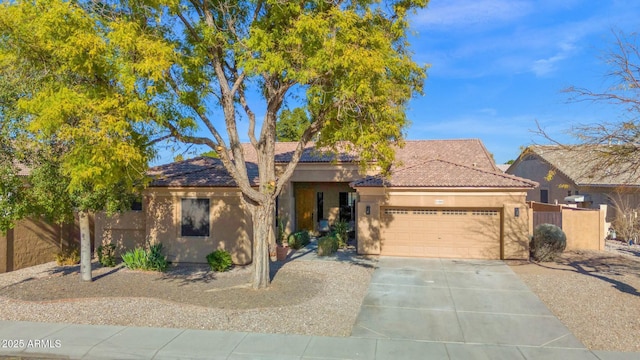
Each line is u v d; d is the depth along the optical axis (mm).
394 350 7652
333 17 10133
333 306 10344
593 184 22656
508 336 8406
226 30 11742
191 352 7531
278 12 11086
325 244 17797
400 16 11461
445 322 9289
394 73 11125
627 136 11336
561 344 7953
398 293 11742
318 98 10523
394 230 17844
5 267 14984
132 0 10000
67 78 9414
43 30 8602
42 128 8773
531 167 32000
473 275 14070
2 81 9828
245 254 16016
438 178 17578
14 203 10602
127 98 9055
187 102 10633
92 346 7793
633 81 11266
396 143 13242
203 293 11445
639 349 7664
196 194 16219
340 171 21906
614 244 21469
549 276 13883
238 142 11859
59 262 16281
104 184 9422
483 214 17203
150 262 14930
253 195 11586
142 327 8812
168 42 10789
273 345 7840
